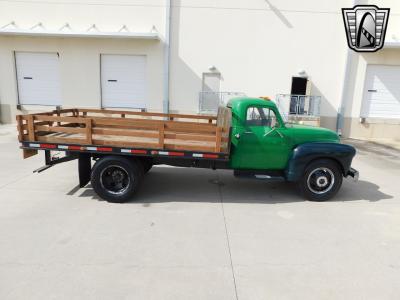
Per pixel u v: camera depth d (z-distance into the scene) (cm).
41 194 567
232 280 334
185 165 575
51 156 590
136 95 1391
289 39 1326
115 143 531
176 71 1355
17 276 328
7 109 1404
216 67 1350
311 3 1296
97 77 1370
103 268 346
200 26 1320
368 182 720
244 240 423
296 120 1322
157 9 1310
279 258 381
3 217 467
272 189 648
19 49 1353
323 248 409
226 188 644
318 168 571
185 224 465
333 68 1342
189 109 1384
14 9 1323
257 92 1370
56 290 308
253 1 1298
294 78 1368
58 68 1374
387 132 1372
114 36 1276
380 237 445
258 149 569
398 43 1249
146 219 477
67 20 1329
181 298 303
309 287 327
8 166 747
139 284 321
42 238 407
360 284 335
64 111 673
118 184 547
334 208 551
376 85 1349
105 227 445
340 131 1377
